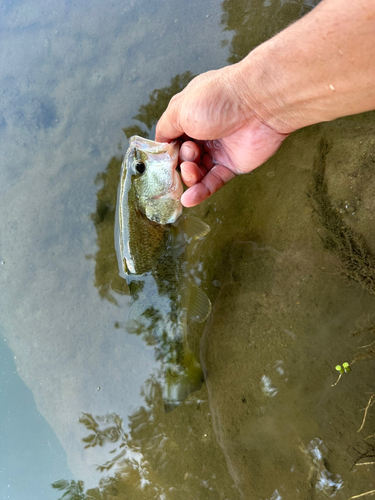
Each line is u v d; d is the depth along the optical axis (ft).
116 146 1.57
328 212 1.30
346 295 1.24
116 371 1.50
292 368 1.26
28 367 1.61
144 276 1.32
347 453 1.16
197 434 1.35
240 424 1.30
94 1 1.66
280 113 1.09
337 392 1.20
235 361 1.34
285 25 1.44
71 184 1.61
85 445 1.49
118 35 1.62
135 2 1.63
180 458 1.36
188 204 1.26
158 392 1.43
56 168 1.62
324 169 1.33
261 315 1.33
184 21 1.56
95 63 1.63
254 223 1.40
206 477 1.32
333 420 1.20
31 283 1.62
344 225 1.28
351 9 0.87
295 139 1.39
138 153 1.25
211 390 1.36
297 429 1.23
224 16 1.51
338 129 1.34
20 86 1.69
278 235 1.36
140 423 1.44
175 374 1.40
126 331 1.51
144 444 1.42
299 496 1.19
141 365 1.47
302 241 1.32
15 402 1.62
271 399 1.27
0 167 1.67
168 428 1.40
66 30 1.69
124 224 1.30
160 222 1.30
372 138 1.28
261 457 1.26
